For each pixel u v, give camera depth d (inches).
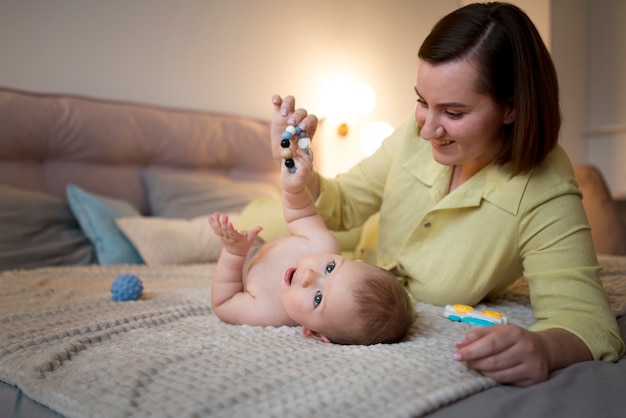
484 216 45.8
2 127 85.8
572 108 136.4
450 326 41.8
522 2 129.6
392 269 52.0
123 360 32.1
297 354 33.1
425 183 49.9
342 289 38.1
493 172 45.3
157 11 112.9
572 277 40.1
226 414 25.2
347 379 28.6
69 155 93.7
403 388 27.8
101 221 84.0
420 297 50.7
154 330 40.5
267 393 27.2
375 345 35.9
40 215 82.0
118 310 48.0
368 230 63.3
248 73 124.4
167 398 26.9
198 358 32.6
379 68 134.4
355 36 135.9
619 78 134.6
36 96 92.0
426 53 38.9
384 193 54.6
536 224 43.1
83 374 30.7
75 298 54.9
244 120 116.3
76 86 104.9
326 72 134.0
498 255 45.8
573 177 44.7
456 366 31.4
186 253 83.1
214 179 105.0
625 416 27.7
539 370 30.5
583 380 30.5
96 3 106.2
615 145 135.4
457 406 27.2
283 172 45.7
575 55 136.1
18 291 57.4
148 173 100.0
